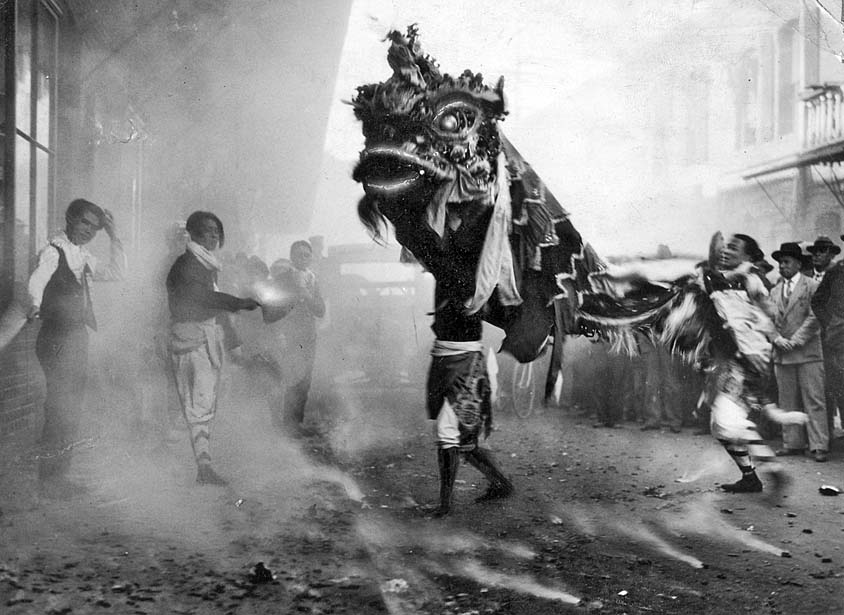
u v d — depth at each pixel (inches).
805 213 669.3
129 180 447.8
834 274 314.7
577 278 234.4
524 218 223.3
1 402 251.6
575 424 400.5
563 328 228.8
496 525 209.5
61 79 340.8
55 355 229.8
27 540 183.8
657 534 201.8
